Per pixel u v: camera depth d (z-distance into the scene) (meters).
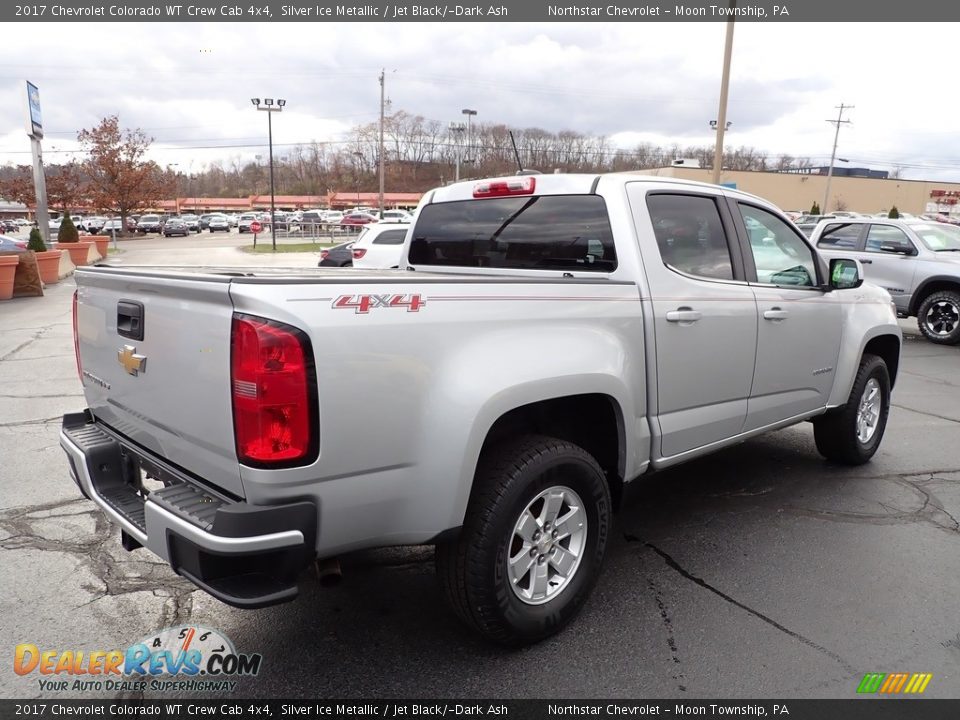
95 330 2.95
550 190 3.56
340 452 2.18
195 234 64.88
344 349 2.16
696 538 3.83
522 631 2.71
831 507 4.27
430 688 2.56
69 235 28.11
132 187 54.50
